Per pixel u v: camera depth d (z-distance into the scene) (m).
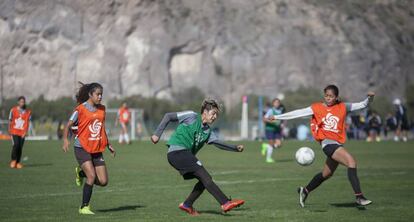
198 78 197.50
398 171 52.94
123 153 75.00
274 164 60.62
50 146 85.81
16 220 26.38
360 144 100.81
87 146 27.88
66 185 40.31
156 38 191.75
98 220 26.36
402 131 120.56
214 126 144.00
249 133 140.12
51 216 27.55
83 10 175.75
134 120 129.38
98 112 28.03
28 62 158.38
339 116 29.36
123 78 183.62
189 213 28.16
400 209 30.38
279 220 26.66
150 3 195.00
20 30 158.38
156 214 28.28
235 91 198.00
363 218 27.45
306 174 49.94
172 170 52.03
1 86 152.25
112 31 182.50
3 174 47.31
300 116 29.89
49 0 166.62
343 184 42.12
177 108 175.50
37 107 140.38
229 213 28.75
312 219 27.06
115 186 40.31
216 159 67.50
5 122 121.25
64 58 166.62
